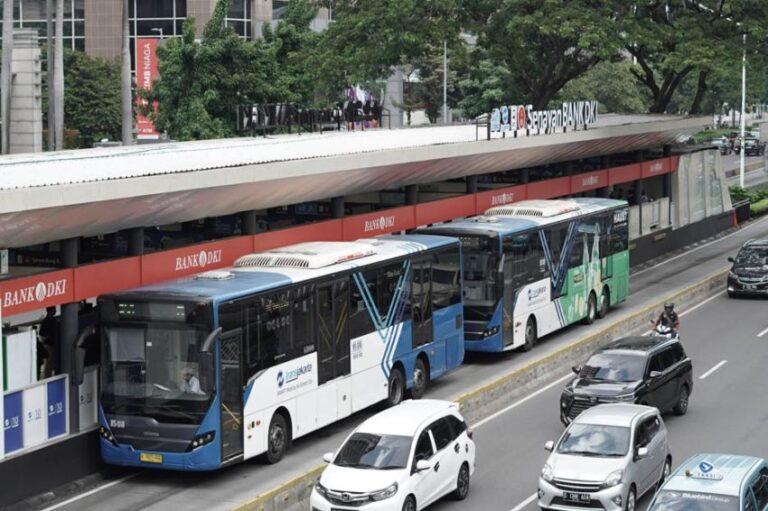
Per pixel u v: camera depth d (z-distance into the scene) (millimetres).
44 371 28391
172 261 31266
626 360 32469
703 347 44094
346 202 47375
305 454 29906
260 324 28188
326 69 64625
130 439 26984
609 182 62750
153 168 30531
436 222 46094
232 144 41000
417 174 42938
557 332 46062
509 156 49125
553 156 54344
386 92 109438
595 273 48094
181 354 26703
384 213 42469
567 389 32125
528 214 44344
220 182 31156
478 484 27625
